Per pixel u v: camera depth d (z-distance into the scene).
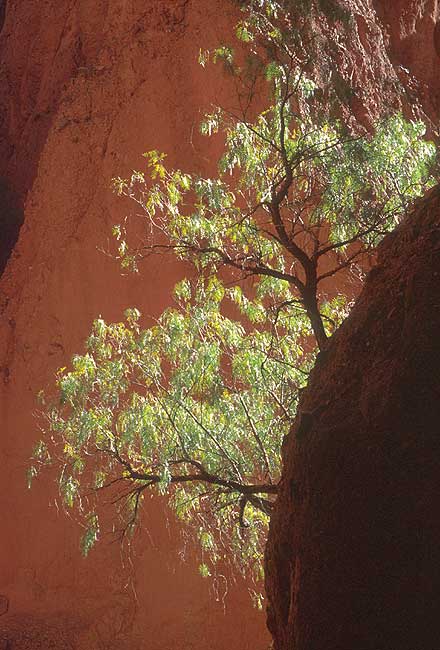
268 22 11.63
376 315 5.11
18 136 25.00
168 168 17.52
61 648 16.38
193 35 17.77
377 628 4.60
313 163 11.01
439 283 4.74
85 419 11.35
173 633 15.72
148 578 16.22
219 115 12.39
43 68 24.86
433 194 5.16
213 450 10.90
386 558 4.61
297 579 4.95
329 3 11.41
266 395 11.02
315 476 4.91
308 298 9.41
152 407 11.03
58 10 24.75
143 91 18.11
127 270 17.55
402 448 4.64
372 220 10.65
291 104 13.00
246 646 15.15
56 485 17.58
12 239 24.16
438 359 4.64
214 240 11.42
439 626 4.45
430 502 4.54
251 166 11.43
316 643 4.77
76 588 17.05
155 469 11.62
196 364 11.03
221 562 15.60
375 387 4.80
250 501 10.06
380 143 11.11
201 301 11.62
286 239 9.55
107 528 16.56
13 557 17.91
